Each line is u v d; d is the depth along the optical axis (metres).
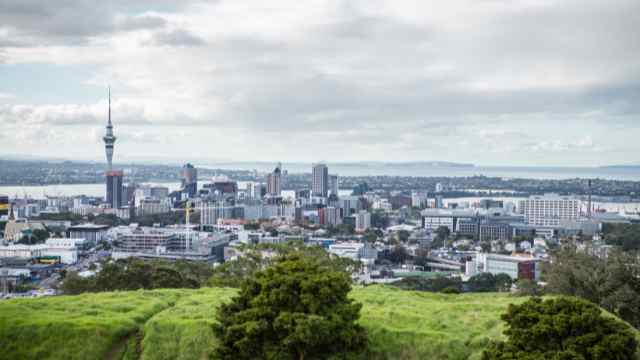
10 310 67.00
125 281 110.06
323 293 55.19
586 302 51.59
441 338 59.94
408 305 71.12
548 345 49.47
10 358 59.69
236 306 57.81
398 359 59.22
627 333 49.66
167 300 73.81
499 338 58.91
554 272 93.31
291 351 54.41
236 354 54.81
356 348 56.59
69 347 60.62
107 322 63.34
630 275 89.81
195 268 123.94
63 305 69.75
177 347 60.56
